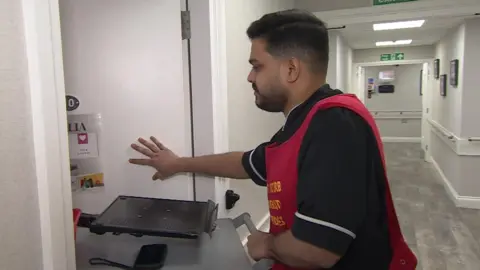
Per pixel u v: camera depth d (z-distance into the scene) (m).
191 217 1.19
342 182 0.75
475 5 3.17
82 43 1.45
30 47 0.71
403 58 8.36
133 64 1.48
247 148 2.14
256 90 0.99
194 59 1.64
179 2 1.49
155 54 1.49
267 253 0.88
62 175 0.80
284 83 0.94
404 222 4.22
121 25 1.46
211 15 1.61
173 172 1.47
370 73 10.71
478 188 4.63
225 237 1.24
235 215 1.91
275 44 0.92
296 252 0.77
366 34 5.84
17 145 0.69
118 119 1.49
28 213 0.72
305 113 0.90
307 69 0.92
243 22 2.04
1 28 0.65
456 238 3.73
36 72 0.72
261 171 1.27
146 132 1.51
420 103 10.40
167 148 1.52
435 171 6.70
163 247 1.11
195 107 1.66
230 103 1.86
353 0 3.40
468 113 4.55
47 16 0.75
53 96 0.77
